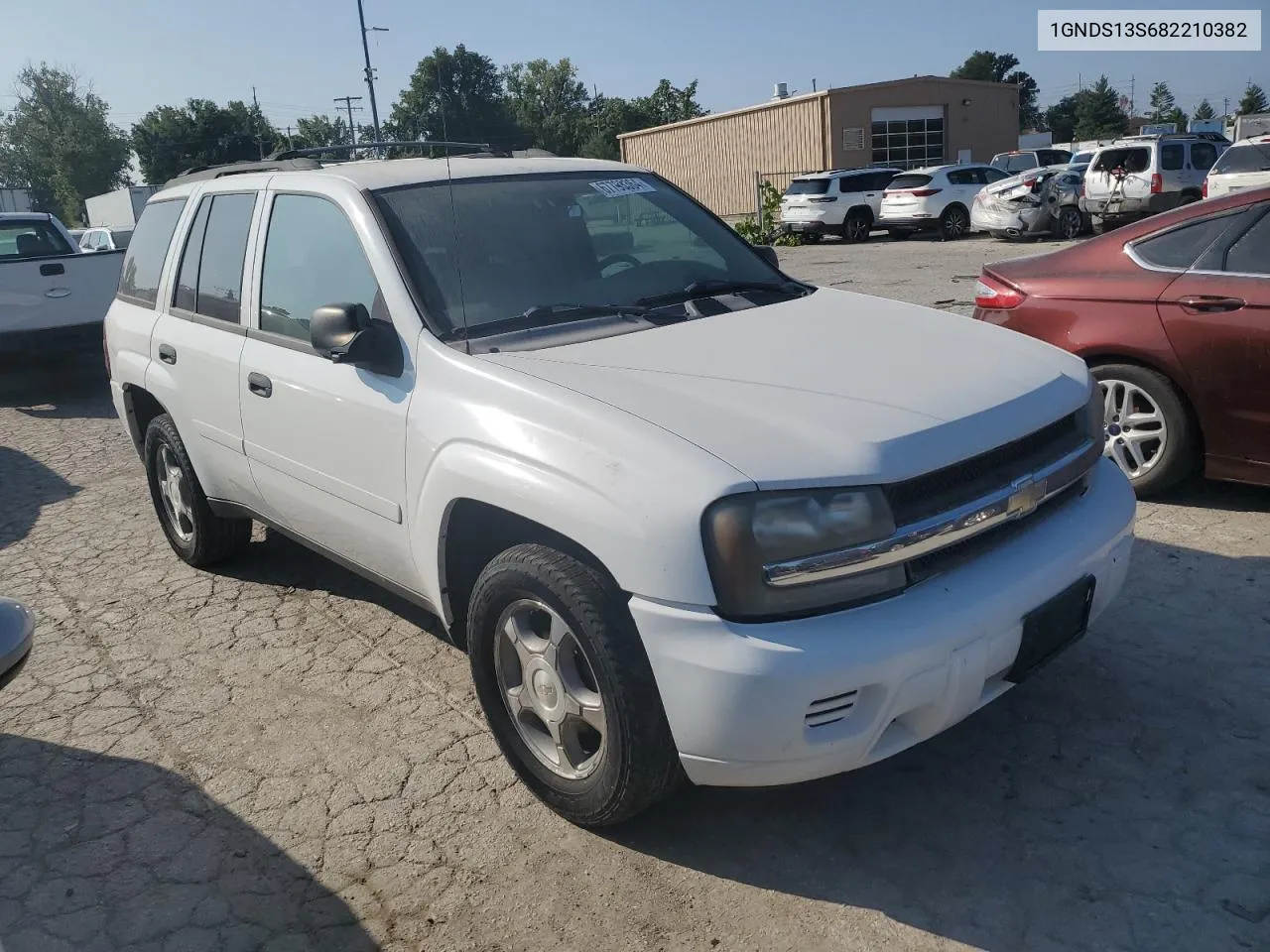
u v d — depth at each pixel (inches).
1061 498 113.7
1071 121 3631.9
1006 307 207.8
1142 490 195.5
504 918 103.6
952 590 97.7
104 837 120.6
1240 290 176.7
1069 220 810.8
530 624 115.5
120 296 210.4
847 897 103.0
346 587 190.4
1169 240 189.6
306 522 153.0
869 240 999.0
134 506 251.8
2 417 377.1
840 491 93.5
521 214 144.1
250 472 161.3
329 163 158.6
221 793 127.9
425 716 143.0
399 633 169.9
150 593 193.2
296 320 147.5
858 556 93.0
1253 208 180.4
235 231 165.0
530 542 112.6
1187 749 121.7
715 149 1363.2
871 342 123.6
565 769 114.6
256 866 114.0
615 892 106.3
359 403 130.7
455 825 118.7
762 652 90.9
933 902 101.4
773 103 1258.0
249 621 177.9
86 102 3403.1
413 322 126.0
